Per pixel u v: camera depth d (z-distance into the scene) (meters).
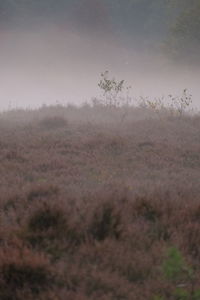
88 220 12.97
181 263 10.55
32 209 13.60
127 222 13.16
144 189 16.89
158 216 13.99
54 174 19.67
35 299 9.61
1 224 13.03
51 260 11.27
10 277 10.33
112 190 16.03
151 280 10.42
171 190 16.70
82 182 18.27
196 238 12.47
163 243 12.05
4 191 16.16
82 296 9.53
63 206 13.50
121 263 11.01
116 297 9.89
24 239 11.91
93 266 10.89
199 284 10.25
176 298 9.80
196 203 14.59
